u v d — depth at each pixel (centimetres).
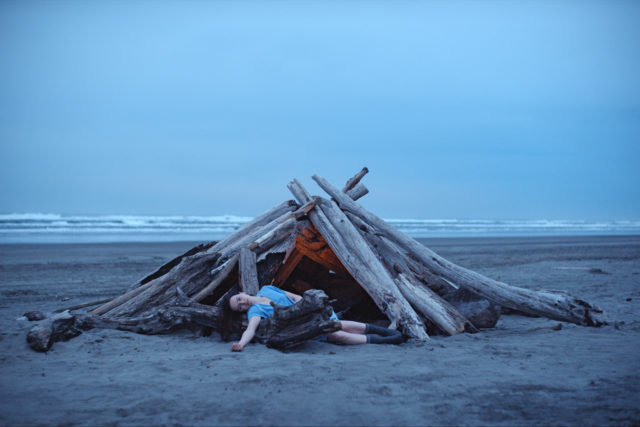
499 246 2459
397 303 580
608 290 962
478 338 548
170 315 575
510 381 366
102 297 924
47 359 454
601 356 446
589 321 620
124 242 2634
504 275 1248
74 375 397
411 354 465
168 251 2050
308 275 757
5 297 919
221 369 409
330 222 691
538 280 1138
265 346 512
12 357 457
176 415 303
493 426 280
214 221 4988
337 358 453
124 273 1320
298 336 490
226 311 562
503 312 715
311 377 381
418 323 558
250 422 290
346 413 302
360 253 643
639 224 8112
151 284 644
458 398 328
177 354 479
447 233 4419
